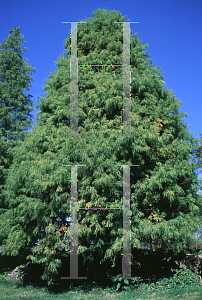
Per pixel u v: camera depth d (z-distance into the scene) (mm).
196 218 10617
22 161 10219
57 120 11102
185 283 9758
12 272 12523
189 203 10594
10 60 18562
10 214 11602
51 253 9219
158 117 10750
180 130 11453
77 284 10469
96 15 12781
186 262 11133
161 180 9523
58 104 11023
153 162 10516
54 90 11820
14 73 18688
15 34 19250
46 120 11148
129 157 9992
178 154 10617
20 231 10438
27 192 10273
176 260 11609
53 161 9344
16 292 9984
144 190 9805
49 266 9297
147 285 9906
